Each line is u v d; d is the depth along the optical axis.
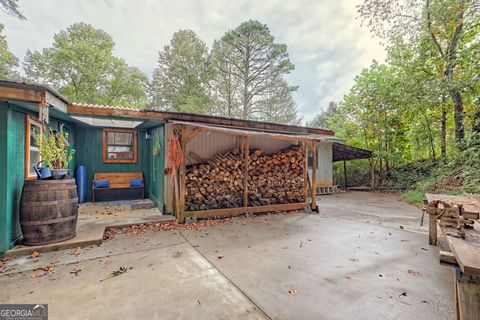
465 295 1.45
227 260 3.07
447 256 1.70
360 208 6.95
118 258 3.11
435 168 9.82
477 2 7.35
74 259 3.06
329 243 3.78
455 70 8.60
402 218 5.62
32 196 3.27
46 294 2.23
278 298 2.20
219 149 6.07
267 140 6.88
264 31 16.70
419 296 2.24
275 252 3.38
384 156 11.91
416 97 9.48
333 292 2.31
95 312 1.96
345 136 15.12
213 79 19.67
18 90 2.96
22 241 3.38
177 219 4.91
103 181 6.86
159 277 2.59
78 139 6.84
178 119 5.28
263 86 19.36
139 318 1.89
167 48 19.72
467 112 8.62
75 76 14.87
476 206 3.08
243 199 5.98
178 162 4.86
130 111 4.76
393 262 3.05
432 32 8.91
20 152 3.46
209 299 2.17
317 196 9.62
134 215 5.28
